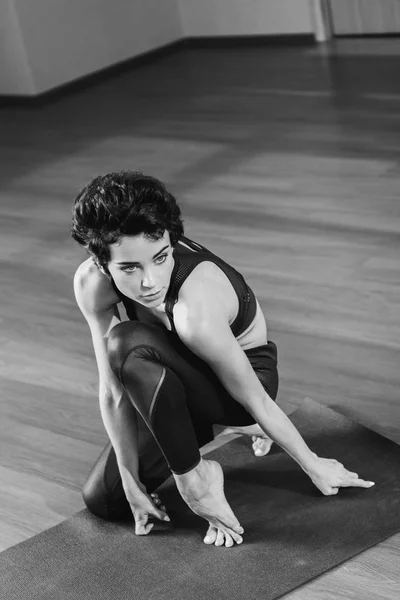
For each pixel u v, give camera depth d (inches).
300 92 275.9
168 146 245.1
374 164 207.0
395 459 105.0
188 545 96.7
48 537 101.7
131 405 95.6
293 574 90.2
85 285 93.4
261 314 96.6
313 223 179.3
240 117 261.1
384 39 322.3
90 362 140.9
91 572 95.2
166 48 351.3
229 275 90.0
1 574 97.0
